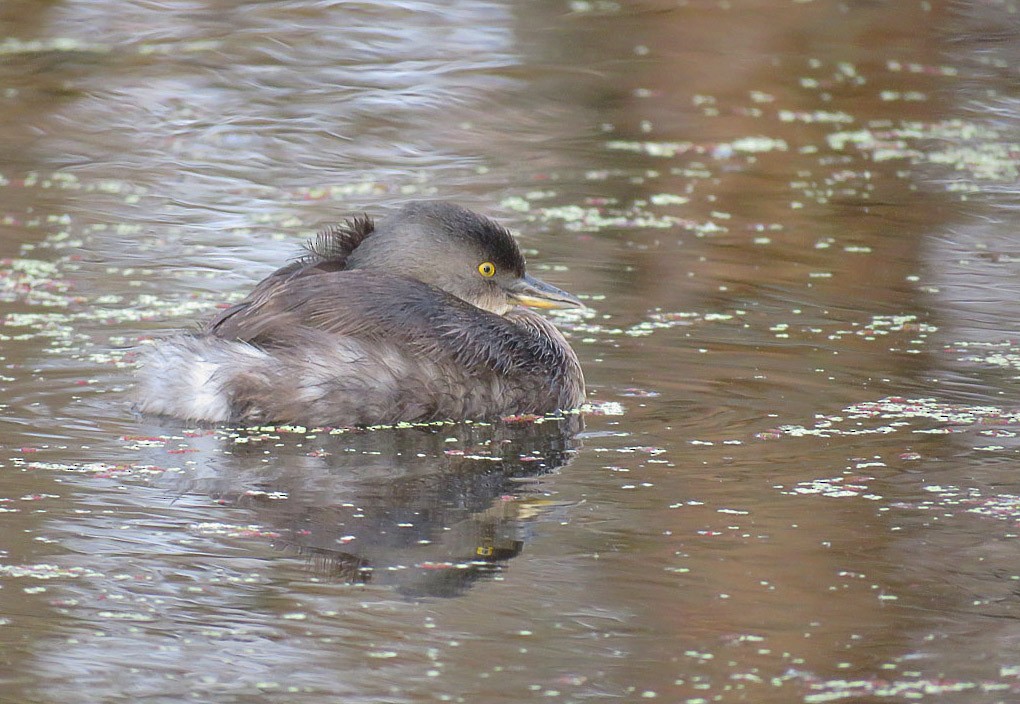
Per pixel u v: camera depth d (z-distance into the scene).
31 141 22.44
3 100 23.94
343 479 10.79
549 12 29.38
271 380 12.02
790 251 18.08
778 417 12.33
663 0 29.75
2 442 11.35
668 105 25.03
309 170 21.47
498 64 26.52
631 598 8.73
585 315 15.46
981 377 13.45
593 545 9.53
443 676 7.75
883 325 15.21
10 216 18.88
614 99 25.20
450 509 10.20
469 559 9.30
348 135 23.16
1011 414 12.38
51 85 24.75
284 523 9.86
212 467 10.98
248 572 9.04
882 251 18.11
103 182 20.70
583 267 17.25
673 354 14.20
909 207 20.05
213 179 20.94
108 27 27.67
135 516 9.91
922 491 10.54
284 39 27.36
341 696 7.54
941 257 17.89
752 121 24.39
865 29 28.70
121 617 8.38
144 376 12.25
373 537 9.66
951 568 9.17
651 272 17.11
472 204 19.89
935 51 27.86
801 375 13.52
